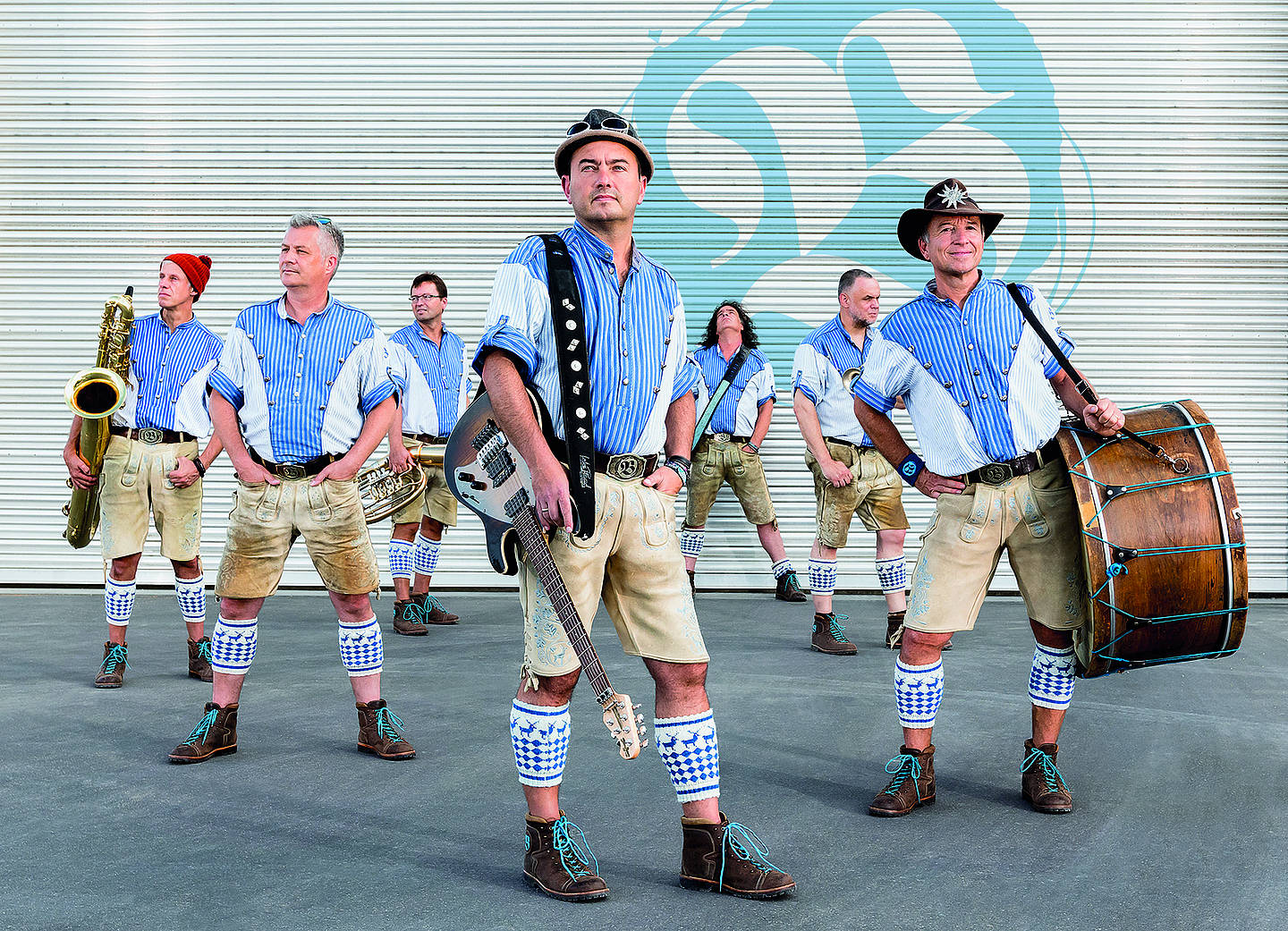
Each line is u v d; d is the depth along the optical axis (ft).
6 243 27.43
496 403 8.44
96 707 15.31
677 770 8.95
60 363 27.37
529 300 8.57
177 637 21.20
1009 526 10.90
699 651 8.90
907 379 11.33
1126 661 10.53
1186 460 10.48
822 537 19.63
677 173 27.17
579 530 8.22
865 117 26.96
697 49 27.04
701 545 25.61
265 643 20.42
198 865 9.41
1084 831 10.27
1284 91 26.53
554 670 8.78
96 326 27.40
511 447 8.75
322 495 12.73
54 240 27.37
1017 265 27.02
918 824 10.53
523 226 27.25
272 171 27.32
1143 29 26.66
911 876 9.14
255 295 27.45
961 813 10.86
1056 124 26.84
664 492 8.97
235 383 13.00
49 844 9.91
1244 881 8.97
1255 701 15.71
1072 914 8.30
